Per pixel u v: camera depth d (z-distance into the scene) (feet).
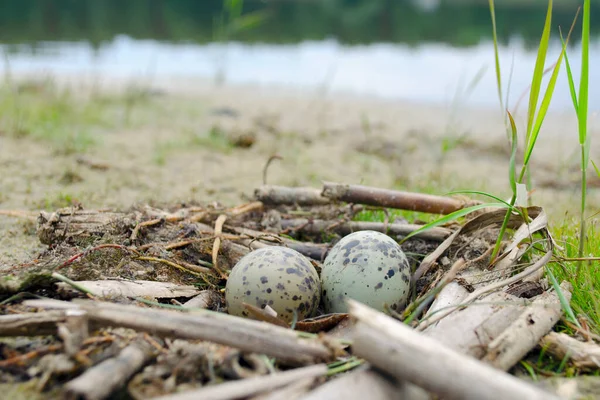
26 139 2.17
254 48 4.51
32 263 1.26
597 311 1.16
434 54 4.30
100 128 2.45
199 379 0.99
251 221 1.52
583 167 1.20
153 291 1.20
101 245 1.28
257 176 2.02
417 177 2.08
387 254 1.20
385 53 4.41
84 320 1.00
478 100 3.28
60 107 2.63
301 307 1.16
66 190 1.79
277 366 1.03
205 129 2.56
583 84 1.15
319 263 1.36
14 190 1.76
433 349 0.89
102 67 3.69
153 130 2.50
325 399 0.90
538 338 1.09
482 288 1.14
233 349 1.01
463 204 1.46
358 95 3.41
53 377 0.98
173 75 3.69
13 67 3.46
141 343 1.01
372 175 2.09
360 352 0.92
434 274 1.29
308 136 2.56
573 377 1.06
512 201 1.20
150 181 1.91
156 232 1.38
